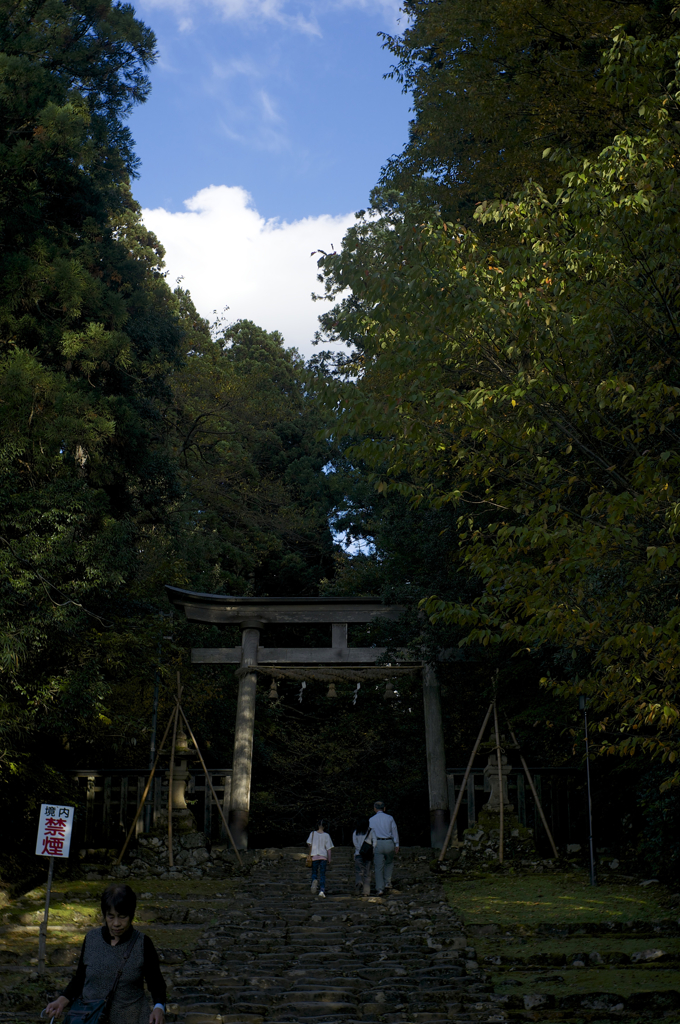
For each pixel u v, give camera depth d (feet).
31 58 61.93
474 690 68.28
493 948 33.45
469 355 28.94
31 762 52.70
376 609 65.05
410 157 60.23
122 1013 15.02
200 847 53.93
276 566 121.49
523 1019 25.84
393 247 29.30
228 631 89.51
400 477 62.85
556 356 25.91
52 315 61.16
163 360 82.02
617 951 31.68
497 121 50.72
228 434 115.75
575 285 26.30
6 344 58.18
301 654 64.95
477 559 26.40
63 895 43.83
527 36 46.21
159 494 75.92
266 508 123.03
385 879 45.34
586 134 45.42
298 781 96.78
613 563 25.38
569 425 27.17
